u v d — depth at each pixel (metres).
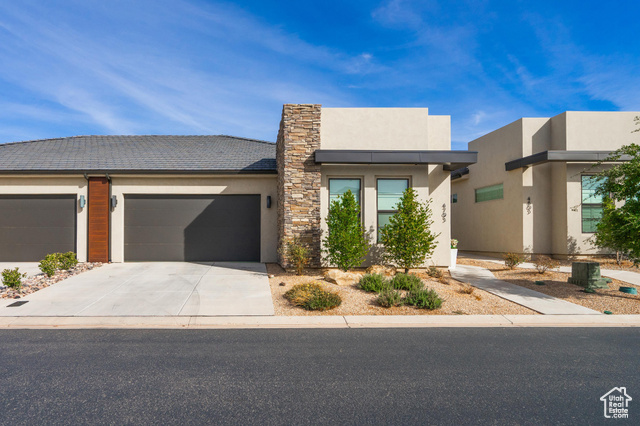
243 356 4.98
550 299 8.33
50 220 13.25
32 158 14.09
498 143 16.36
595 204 14.05
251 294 8.48
